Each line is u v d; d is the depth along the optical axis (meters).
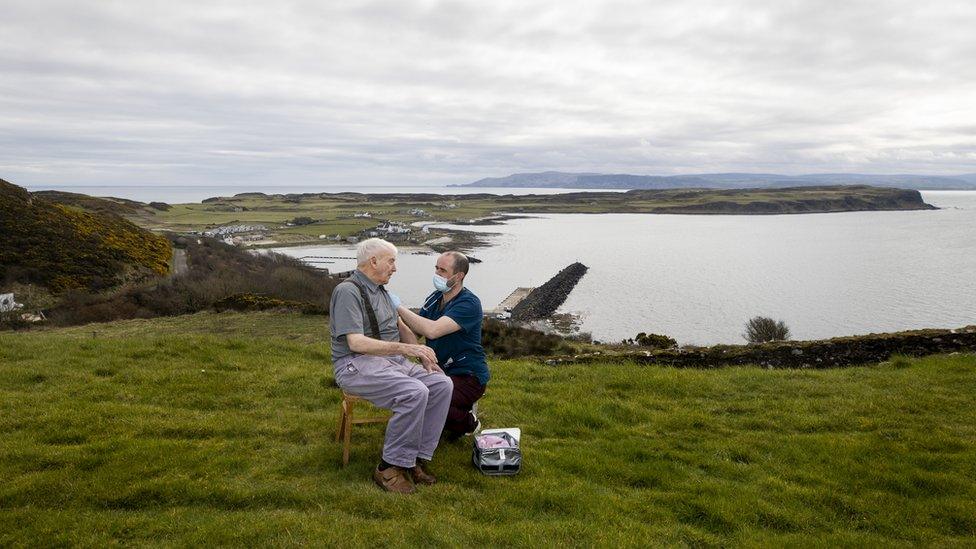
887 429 8.68
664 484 6.87
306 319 31.53
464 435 7.88
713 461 7.54
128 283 59.31
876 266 96.81
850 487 6.92
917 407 9.66
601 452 7.74
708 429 8.84
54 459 6.51
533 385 11.17
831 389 10.88
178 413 8.45
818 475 7.19
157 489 5.95
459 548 5.04
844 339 14.94
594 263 109.19
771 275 91.06
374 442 7.50
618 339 54.91
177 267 71.12
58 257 57.31
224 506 5.80
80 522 5.32
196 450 6.98
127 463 6.51
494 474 6.80
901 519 6.21
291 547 4.94
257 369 11.45
